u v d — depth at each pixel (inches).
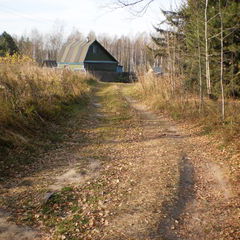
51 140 339.9
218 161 277.7
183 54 594.9
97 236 156.4
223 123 373.4
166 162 278.8
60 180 237.1
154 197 202.1
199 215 179.2
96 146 337.1
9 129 308.7
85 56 1546.5
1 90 363.6
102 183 230.8
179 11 631.2
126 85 1127.0
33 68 564.7
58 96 514.6
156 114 549.0
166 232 159.8
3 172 241.1
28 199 201.0
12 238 155.2
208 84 542.0
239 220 168.9
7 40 1672.0
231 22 495.5
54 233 160.1
